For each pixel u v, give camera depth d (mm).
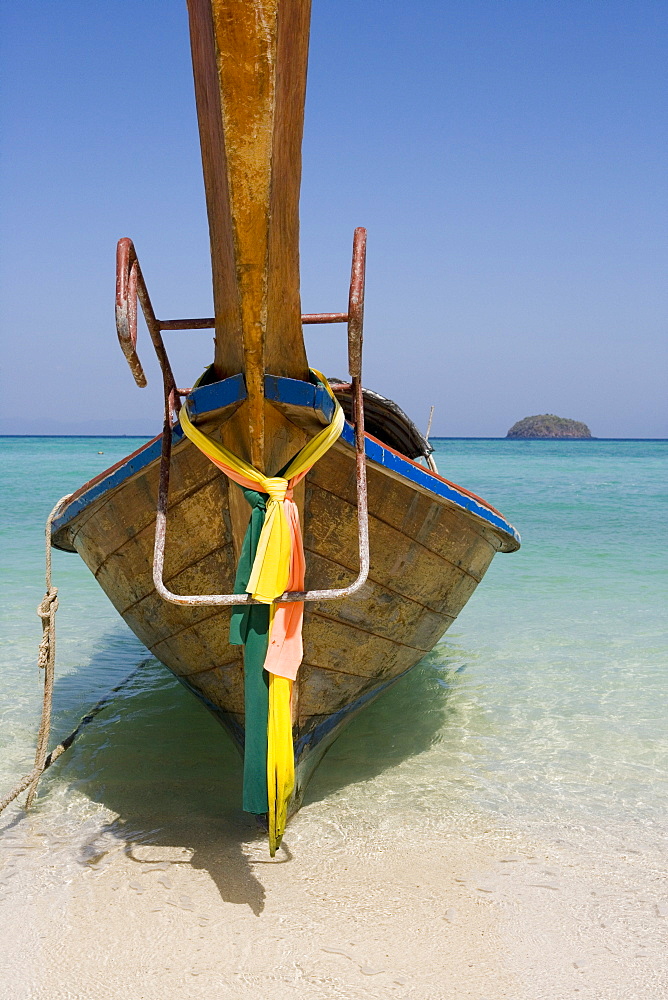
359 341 3426
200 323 3553
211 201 3135
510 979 2980
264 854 3879
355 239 3439
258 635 3600
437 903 3461
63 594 9883
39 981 2947
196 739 5441
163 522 3539
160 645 4891
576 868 3756
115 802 4457
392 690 6469
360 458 3693
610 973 3018
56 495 23312
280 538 3441
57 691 6426
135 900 3459
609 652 7523
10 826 4156
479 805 4426
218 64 2604
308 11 2789
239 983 2949
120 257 3156
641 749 5223
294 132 2941
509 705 6102
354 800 4500
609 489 29609
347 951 3131
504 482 33906
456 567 4914
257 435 3453
